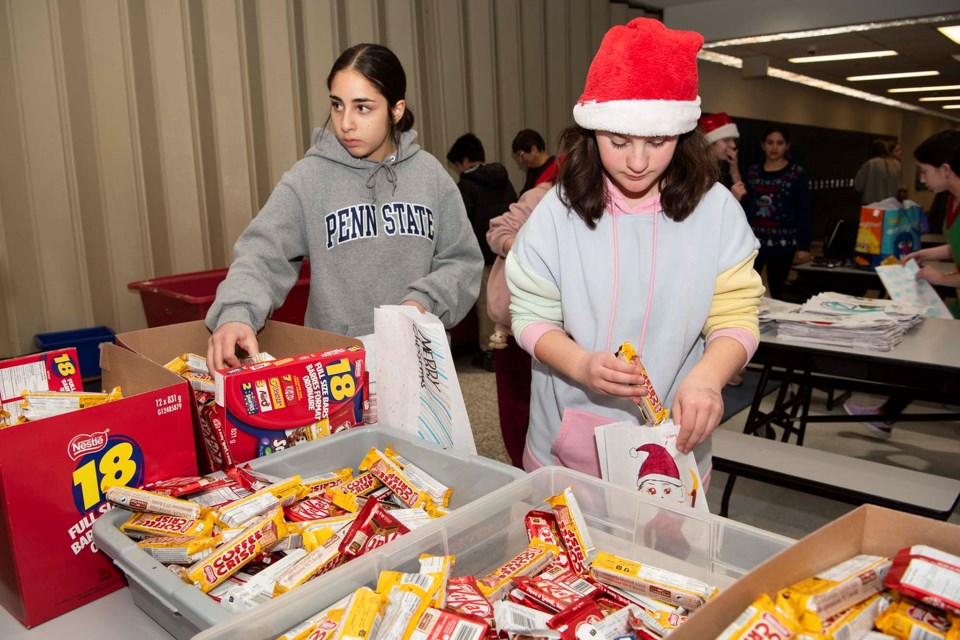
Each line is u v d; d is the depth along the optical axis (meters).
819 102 10.46
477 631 0.67
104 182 3.30
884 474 1.95
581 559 0.84
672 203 1.08
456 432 1.03
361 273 1.59
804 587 0.63
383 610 0.69
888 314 2.33
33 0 3.01
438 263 1.71
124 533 0.86
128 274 3.42
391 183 1.62
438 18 4.74
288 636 0.68
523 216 2.26
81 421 0.86
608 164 1.03
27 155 3.07
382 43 4.44
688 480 0.97
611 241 1.12
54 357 1.17
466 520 0.85
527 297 1.21
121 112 3.31
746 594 0.61
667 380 1.15
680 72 0.95
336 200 1.56
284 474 1.04
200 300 2.70
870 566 0.66
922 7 5.73
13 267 3.08
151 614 0.83
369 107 1.44
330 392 1.12
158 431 0.93
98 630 0.82
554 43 5.74
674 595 0.75
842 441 3.35
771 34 6.43
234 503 0.89
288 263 1.51
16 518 0.81
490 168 4.36
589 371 1.01
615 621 0.70
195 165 3.59
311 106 4.09
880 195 6.96
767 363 2.30
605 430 0.97
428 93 4.77
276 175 3.97
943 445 3.28
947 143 2.84
